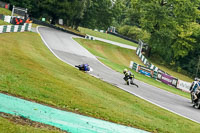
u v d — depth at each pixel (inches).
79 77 1054.4
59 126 434.9
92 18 4601.4
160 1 3046.3
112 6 4931.1
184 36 3385.8
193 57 3681.1
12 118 399.9
